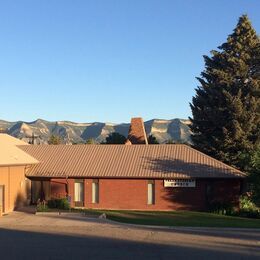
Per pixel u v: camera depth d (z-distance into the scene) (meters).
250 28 49.56
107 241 20.70
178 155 42.41
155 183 39.72
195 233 23.77
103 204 40.28
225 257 16.72
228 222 30.05
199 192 39.22
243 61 48.78
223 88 48.06
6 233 23.70
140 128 56.75
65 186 40.97
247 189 40.78
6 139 45.91
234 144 46.34
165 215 35.12
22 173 39.00
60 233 23.59
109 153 43.62
